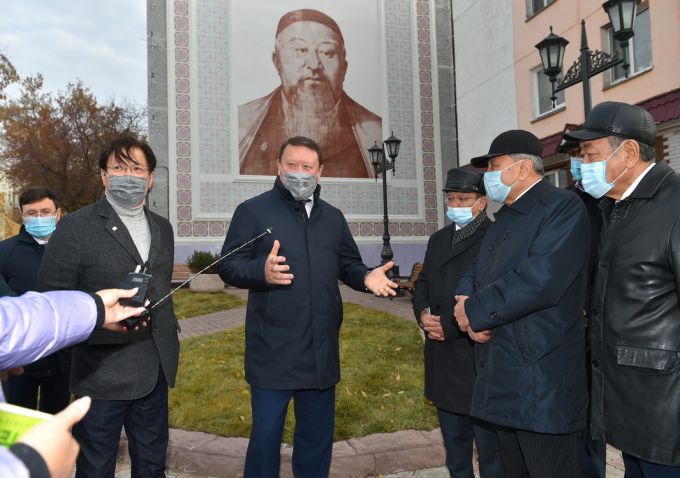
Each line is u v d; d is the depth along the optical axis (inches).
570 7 462.3
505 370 83.9
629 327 76.6
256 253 107.6
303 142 108.3
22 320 41.6
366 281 108.7
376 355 246.5
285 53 640.4
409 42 694.5
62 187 1112.2
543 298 79.4
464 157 621.0
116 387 88.0
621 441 77.1
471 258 114.5
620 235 80.4
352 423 156.6
